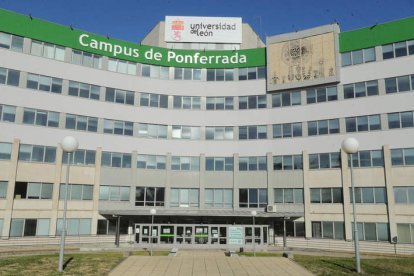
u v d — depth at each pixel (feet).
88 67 146.41
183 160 153.79
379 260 77.20
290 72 150.30
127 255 83.20
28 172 130.21
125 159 148.15
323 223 138.21
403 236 125.29
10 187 125.70
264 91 154.61
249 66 157.99
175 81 158.51
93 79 146.72
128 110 151.33
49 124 136.36
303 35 150.10
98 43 149.07
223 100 157.58
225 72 159.63
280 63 152.66
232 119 155.63
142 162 150.41
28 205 128.57
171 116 155.94
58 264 65.92
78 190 138.41
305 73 147.54
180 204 150.82
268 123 152.25
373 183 132.57
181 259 78.07
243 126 154.61
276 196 146.72
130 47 155.12
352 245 130.62
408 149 128.88
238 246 135.85
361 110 138.00
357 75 140.26
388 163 130.72
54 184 133.80
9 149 128.26
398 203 127.65
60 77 140.46
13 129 129.80
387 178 129.90
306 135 146.00
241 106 156.15
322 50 146.00
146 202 148.25
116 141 147.54
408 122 130.31
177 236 138.41
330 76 142.92
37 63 136.77
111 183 144.46
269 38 156.15
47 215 131.23
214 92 158.40
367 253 118.32
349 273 63.67
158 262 74.18
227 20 186.80
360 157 136.05
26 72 134.41
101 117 146.20
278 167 148.25
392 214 127.34
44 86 137.18
